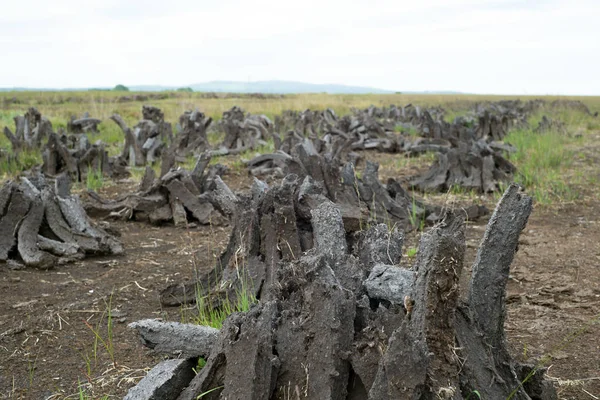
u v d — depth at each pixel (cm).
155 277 621
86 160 1206
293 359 299
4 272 624
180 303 530
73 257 667
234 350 293
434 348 274
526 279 607
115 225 845
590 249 711
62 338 471
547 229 811
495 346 311
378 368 275
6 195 674
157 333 339
